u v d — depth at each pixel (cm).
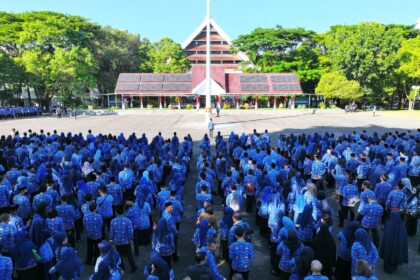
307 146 1633
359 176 1295
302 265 580
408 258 894
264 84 5756
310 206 799
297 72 6206
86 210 854
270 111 5347
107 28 6969
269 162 1305
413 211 988
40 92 5453
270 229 897
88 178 1064
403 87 6228
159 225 730
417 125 3594
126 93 5678
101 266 543
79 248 953
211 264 575
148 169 1211
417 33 6581
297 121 4047
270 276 809
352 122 3916
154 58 7062
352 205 1018
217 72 5812
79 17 6194
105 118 4547
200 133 3022
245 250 662
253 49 6494
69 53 4922
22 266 654
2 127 3434
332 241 704
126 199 1149
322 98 6431
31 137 1825
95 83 5825
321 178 1293
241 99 6438
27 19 5844
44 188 914
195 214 1198
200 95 5900
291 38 6400
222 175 1311
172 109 5619
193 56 8012
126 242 789
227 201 910
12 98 5700
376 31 5450
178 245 970
